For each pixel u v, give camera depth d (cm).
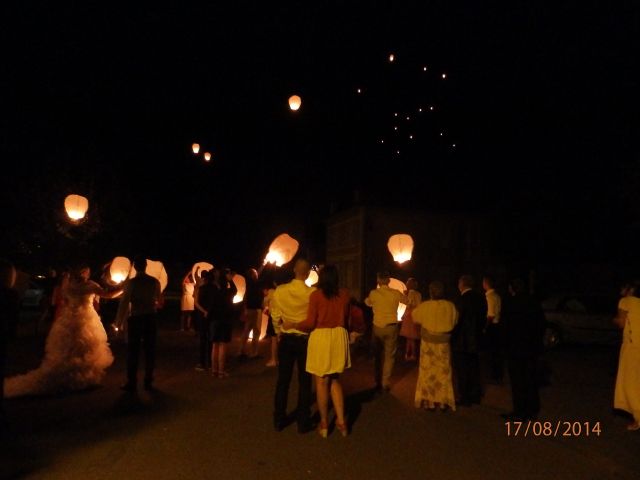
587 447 675
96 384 965
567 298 1714
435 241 2777
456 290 2772
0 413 693
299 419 716
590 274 2375
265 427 740
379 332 980
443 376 843
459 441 696
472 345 885
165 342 1645
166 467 583
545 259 2489
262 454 632
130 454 621
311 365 698
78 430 709
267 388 978
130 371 935
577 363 1372
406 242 1360
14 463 587
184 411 812
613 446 680
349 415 820
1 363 690
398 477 569
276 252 1255
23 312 2533
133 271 1217
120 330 937
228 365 1223
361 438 702
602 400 934
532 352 807
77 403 850
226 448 649
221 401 877
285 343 730
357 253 2770
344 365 707
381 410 852
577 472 593
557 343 1681
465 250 2794
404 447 668
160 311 3056
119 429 715
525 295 817
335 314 706
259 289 1322
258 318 1330
